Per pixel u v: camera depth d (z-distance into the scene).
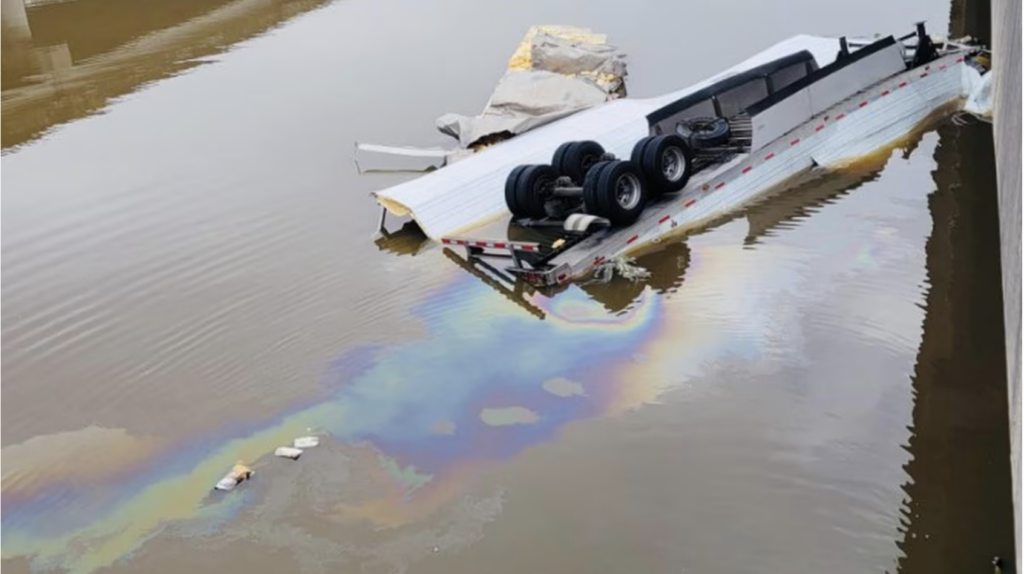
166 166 13.63
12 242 11.45
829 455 6.55
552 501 6.42
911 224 9.68
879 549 5.68
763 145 10.96
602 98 13.66
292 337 8.86
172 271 10.41
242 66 18.48
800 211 10.30
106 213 12.14
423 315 9.08
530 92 13.42
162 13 22.47
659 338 8.25
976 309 8.05
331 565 6.06
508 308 9.05
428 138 13.89
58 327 9.45
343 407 7.73
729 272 9.22
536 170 10.41
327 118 15.20
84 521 6.74
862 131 11.55
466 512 6.41
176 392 8.19
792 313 8.34
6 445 7.66
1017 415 4.81
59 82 18.02
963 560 5.53
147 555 6.34
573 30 17.41
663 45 17.42
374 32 20.28
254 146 14.21
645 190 10.10
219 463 7.21
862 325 8.02
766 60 14.07
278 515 6.59
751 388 7.39
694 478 6.49
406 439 7.26
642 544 5.94
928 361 7.44
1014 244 5.35
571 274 9.35
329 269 10.16
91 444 7.57
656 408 7.29
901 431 6.71
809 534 5.87
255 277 10.11
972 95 12.27
